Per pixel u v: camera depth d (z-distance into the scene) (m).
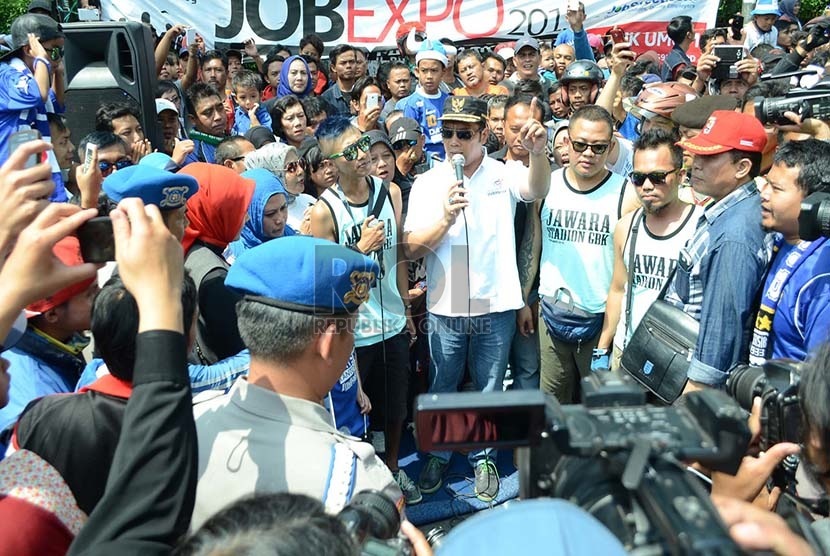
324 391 1.60
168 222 2.34
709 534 0.67
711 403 0.88
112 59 4.32
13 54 5.02
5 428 1.78
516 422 0.95
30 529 1.32
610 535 0.67
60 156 4.38
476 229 3.31
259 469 1.45
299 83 6.53
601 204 3.46
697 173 2.74
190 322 1.71
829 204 1.94
